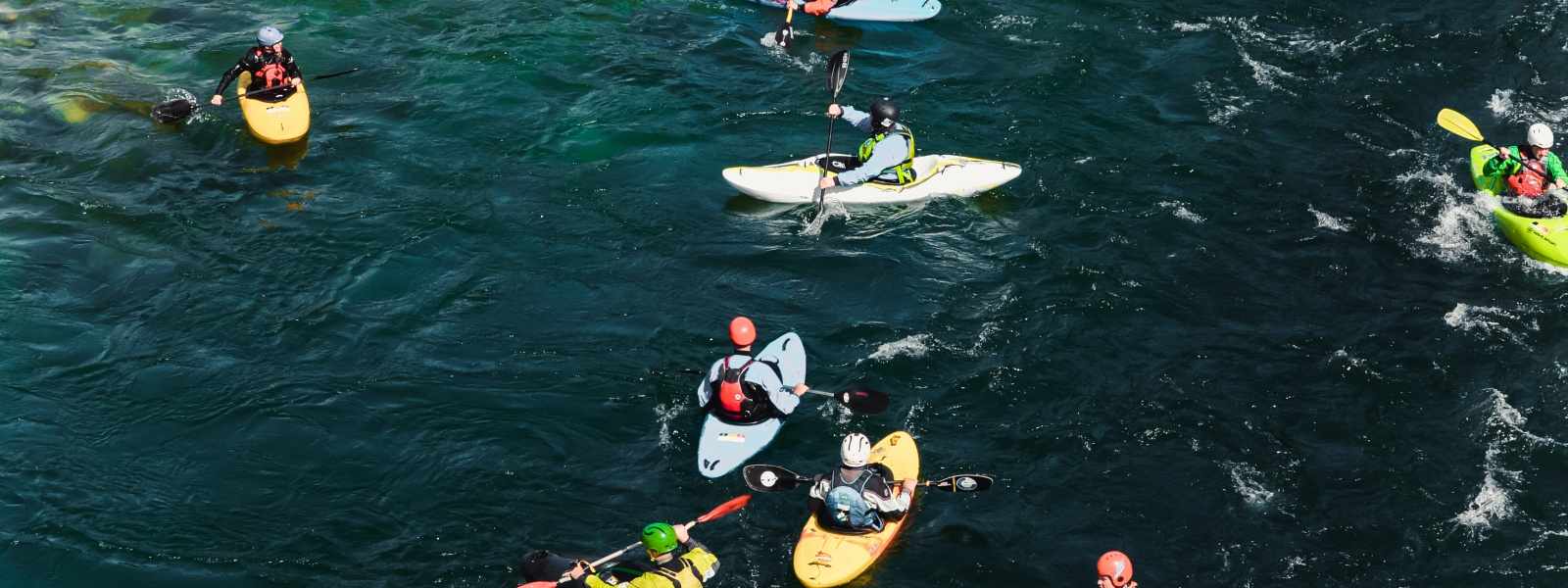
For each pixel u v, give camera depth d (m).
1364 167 29.41
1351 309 24.56
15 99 31.11
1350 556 18.88
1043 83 32.66
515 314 24.03
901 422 21.30
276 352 22.80
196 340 23.02
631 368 22.53
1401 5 36.69
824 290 24.88
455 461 20.33
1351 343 23.55
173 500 19.44
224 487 19.73
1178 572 18.56
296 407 21.39
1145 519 19.45
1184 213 27.53
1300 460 20.69
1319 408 21.88
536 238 26.34
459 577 18.23
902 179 27.55
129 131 29.94
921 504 19.58
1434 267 25.84
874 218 27.25
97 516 19.05
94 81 32.09
